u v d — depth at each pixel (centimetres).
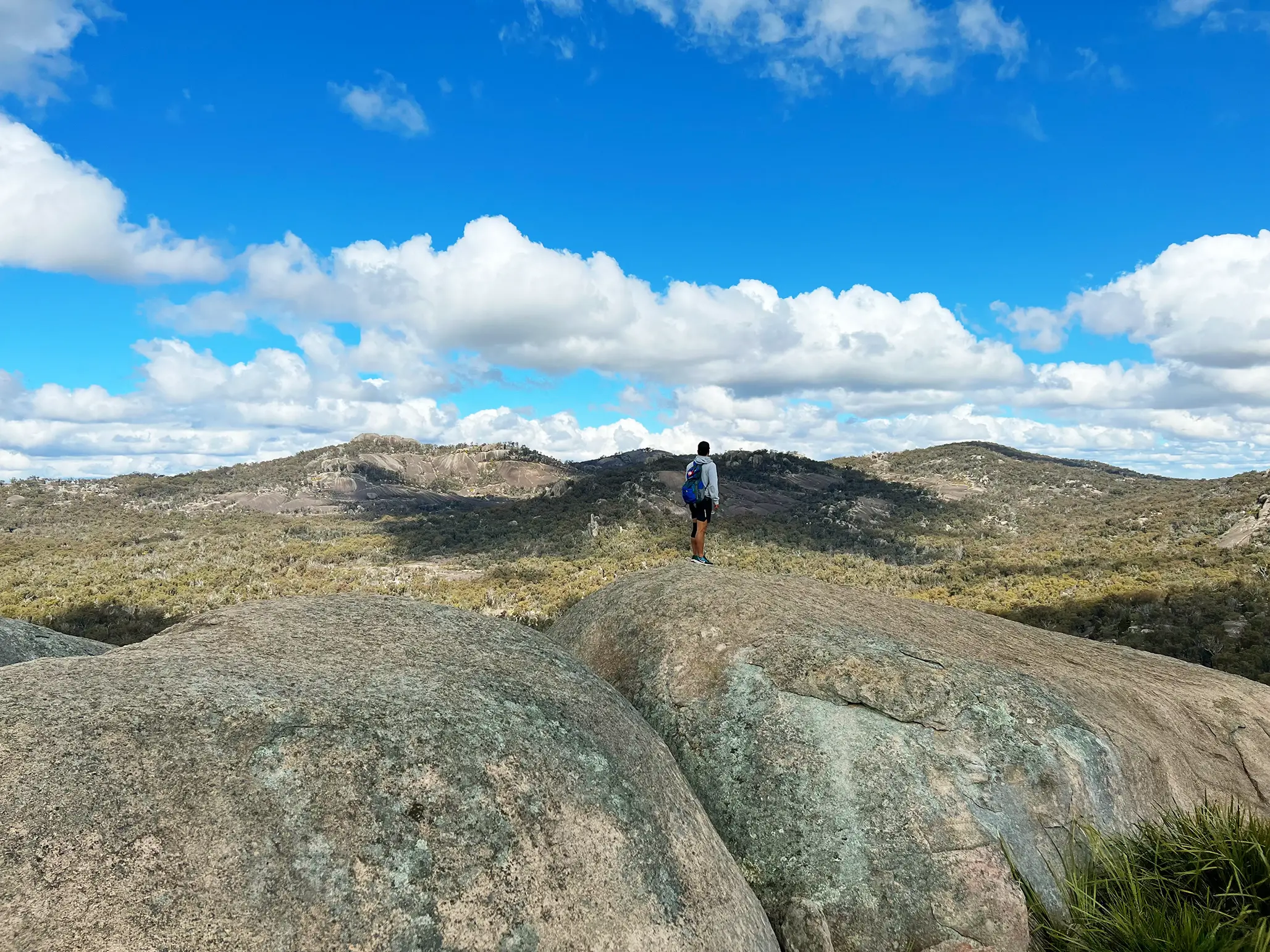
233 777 223
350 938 204
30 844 190
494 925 223
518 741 280
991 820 372
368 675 298
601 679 385
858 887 345
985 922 340
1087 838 387
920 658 442
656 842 281
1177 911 329
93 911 183
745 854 363
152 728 231
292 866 210
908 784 375
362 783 235
